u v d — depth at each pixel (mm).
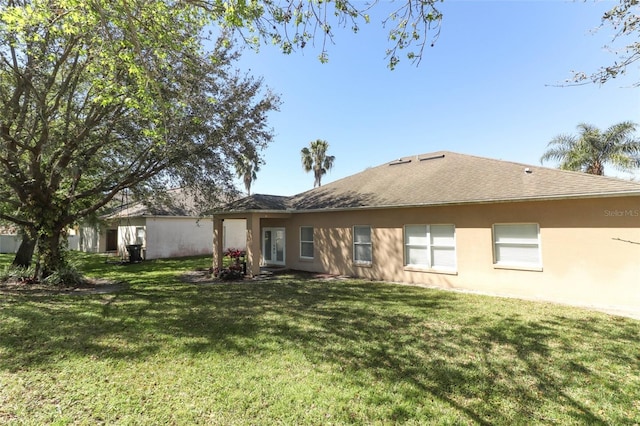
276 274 14711
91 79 9906
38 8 6836
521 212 9891
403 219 12547
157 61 8336
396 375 4648
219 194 14164
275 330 6621
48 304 8922
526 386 4363
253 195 16719
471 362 5102
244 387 4301
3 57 8891
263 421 3576
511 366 4957
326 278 13555
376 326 6883
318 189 17953
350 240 14172
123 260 20781
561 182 9641
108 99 8539
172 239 23047
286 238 16625
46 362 5078
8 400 3969
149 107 8711
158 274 15008
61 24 8164
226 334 6383
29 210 11711
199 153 12297
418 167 15469
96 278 13820
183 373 4707
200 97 10758
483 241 10617
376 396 4086
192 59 8688
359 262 13859
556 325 6902
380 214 13227
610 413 3754
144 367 4910
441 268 11656
